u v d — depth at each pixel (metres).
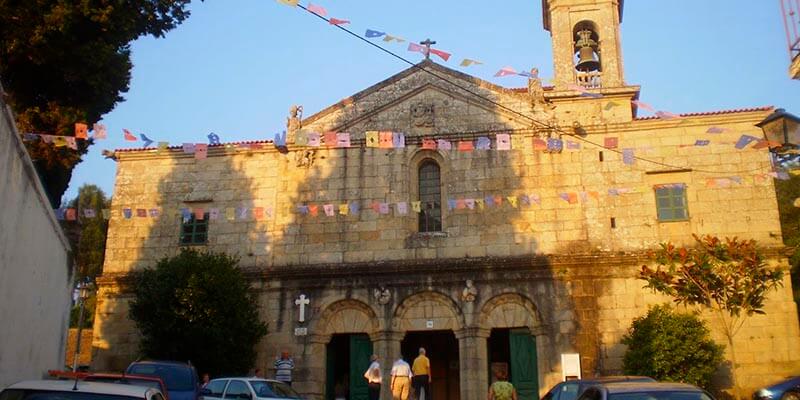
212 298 25.91
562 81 29.42
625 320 26.25
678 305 26.06
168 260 28.11
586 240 27.41
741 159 27.33
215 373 25.62
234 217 30.05
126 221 30.77
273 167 30.62
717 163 27.44
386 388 27.09
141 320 26.36
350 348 28.02
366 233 29.03
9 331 15.14
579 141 28.61
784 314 25.34
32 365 17.14
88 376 14.70
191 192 30.80
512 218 28.16
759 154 27.23
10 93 21.11
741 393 24.77
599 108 28.88
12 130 14.07
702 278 23.88
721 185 27.05
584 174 28.20
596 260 26.88
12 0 19.66
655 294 26.34
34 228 16.41
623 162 27.92
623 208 27.59
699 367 23.53
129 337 28.98
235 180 30.70
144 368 18.44
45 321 18.16
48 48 20.28
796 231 38.31
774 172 26.16
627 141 28.33
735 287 23.61
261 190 30.39
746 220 26.62
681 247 26.53
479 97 29.80
